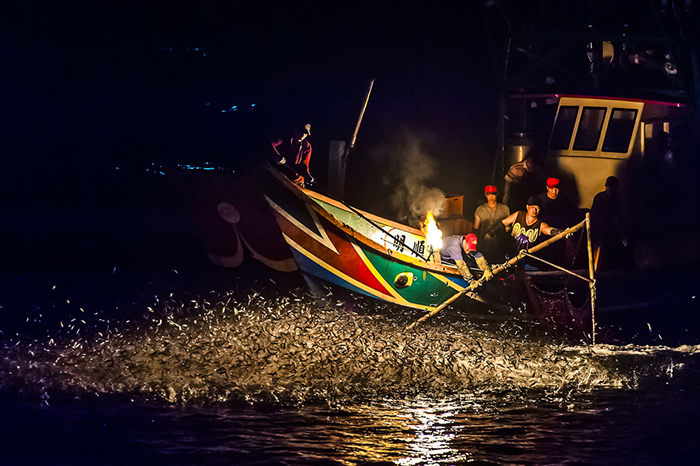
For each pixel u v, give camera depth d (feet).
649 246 153.89
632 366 111.34
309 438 74.13
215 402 85.97
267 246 130.21
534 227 136.26
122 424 77.61
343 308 128.36
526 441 74.33
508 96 153.99
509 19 154.30
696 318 153.38
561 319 135.44
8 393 87.81
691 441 74.64
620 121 151.12
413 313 130.72
